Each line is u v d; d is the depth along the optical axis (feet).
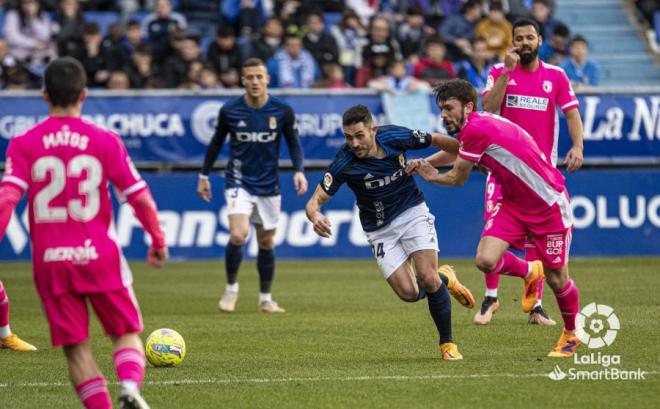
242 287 136.87
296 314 108.99
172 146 164.04
